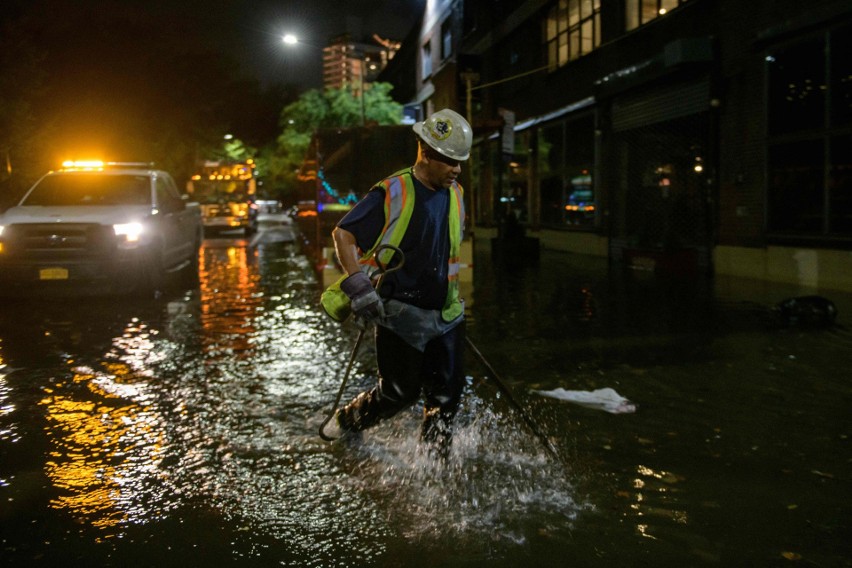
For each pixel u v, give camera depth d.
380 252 3.26
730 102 12.12
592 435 4.17
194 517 3.18
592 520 3.09
